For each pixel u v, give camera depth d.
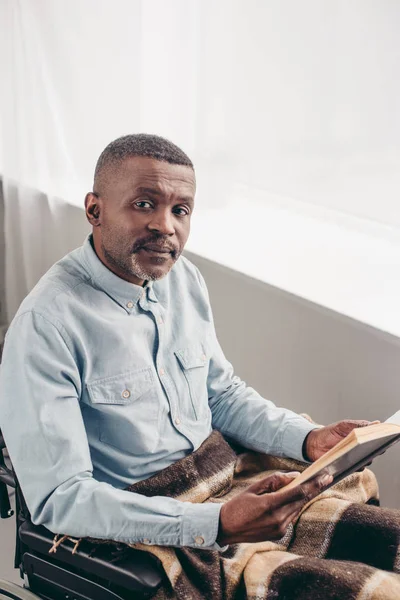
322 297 2.04
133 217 1.40
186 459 1.51
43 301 1.41
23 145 2.59
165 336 1.57
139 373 1.49
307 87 2.00
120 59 2.39
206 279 2.31
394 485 2.04
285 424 1.62
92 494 1.33
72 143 2.59
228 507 1.31
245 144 2.21
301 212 2.18
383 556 1.40
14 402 1.38
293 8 1.96
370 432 1.21
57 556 1.36
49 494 1.36
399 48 1.80
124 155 1.40
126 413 1.47
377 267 2.15
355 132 1.95
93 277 1.48
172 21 2.23
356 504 1.48
